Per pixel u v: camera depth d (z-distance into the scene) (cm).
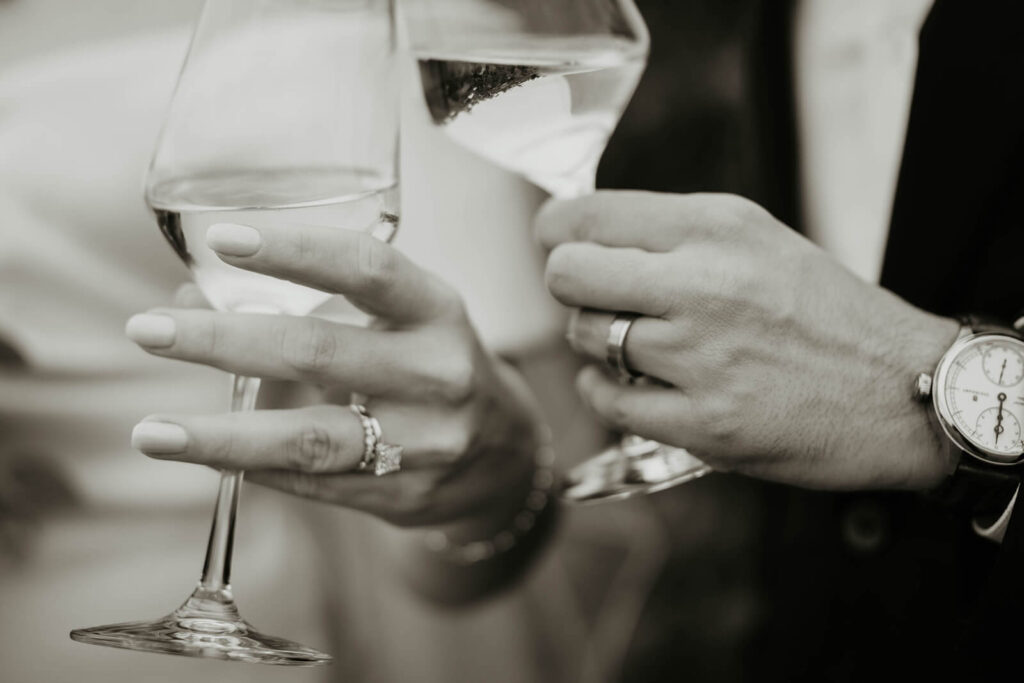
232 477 60
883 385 62
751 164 91
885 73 90
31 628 85
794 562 80
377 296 60
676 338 62
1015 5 66
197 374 88
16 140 86
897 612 66
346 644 89
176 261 88
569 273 62
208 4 56
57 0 88
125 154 87
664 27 94
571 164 64
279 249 55
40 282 86
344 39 55
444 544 81
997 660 59
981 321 63
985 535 62
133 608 86
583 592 98
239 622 58
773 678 80
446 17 60
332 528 89
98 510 86
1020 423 61
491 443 71
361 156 55
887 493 68
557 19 60
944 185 68
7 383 86
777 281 61
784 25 90
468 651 93
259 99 54
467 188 96
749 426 62
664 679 95
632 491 65
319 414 61
